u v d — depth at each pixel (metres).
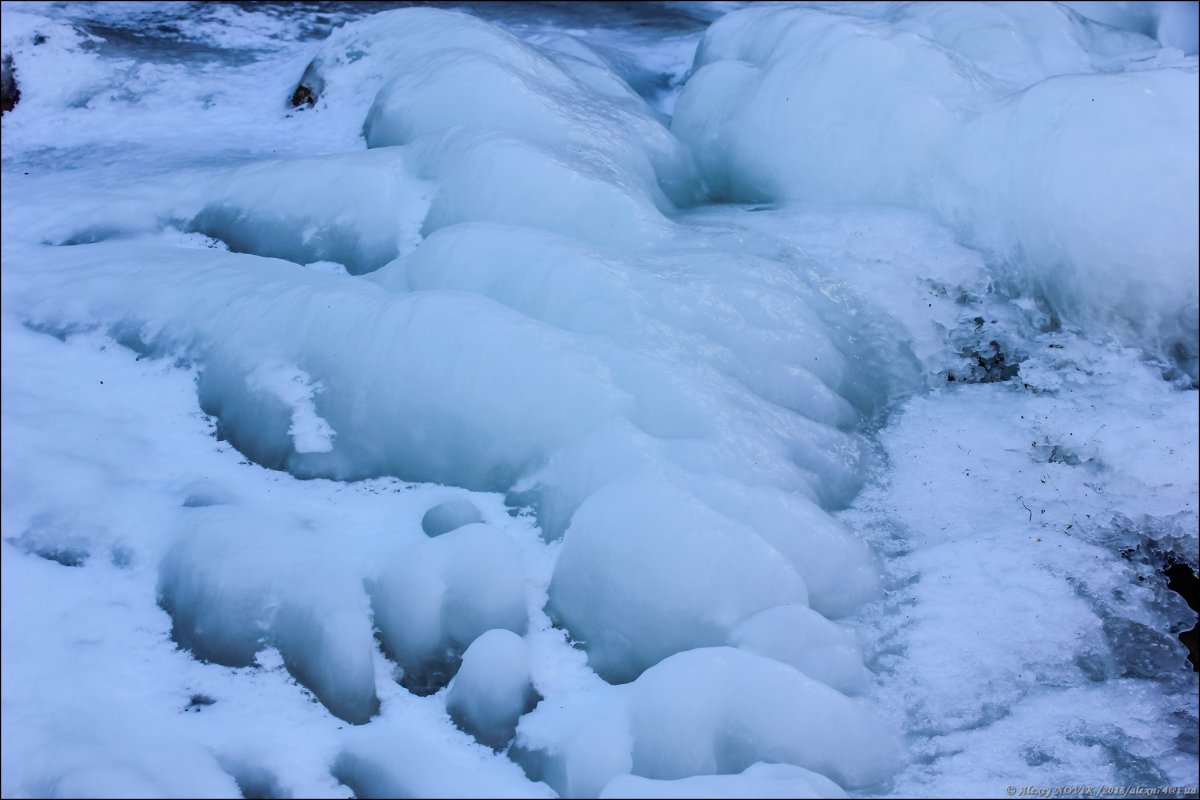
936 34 7.52
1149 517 4.41
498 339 4.26
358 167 5.56
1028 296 5.37
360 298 4.62
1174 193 4.96
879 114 5.83
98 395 4.73
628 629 3.66
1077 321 5.25
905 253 5.46
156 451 4.48
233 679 3.63
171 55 7.93
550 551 3.96
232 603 3.69
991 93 5.98
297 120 7.03
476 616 3.66
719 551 3.65
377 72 6.98
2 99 7.29
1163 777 3.39
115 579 3.98
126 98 7.34
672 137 6.55
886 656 3.74
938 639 3.80
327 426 4.43
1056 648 3.82
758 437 4.16
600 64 7.77
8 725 3.42
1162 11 8.81
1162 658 3.83
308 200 5.53
